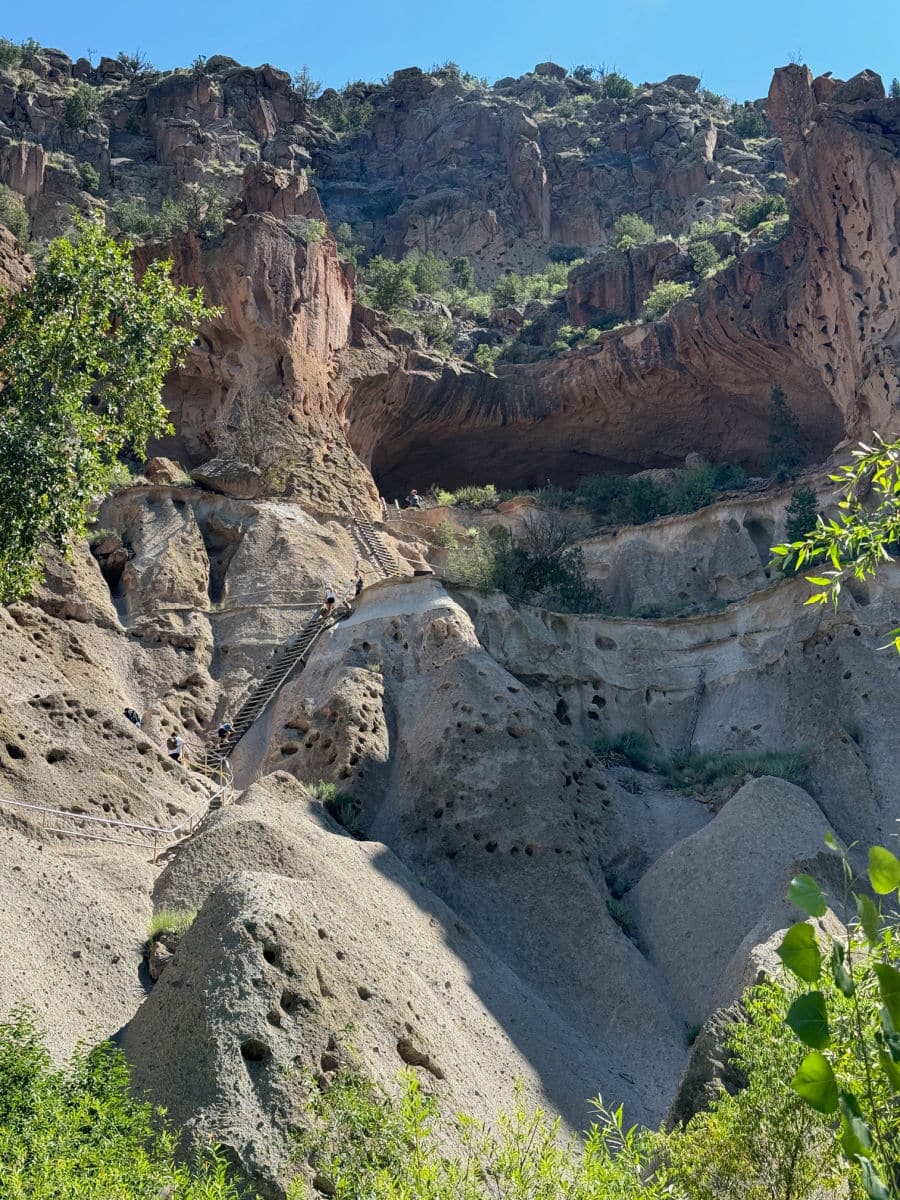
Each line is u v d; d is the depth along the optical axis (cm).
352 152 11488
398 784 3578
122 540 4894
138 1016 2019
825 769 3669
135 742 3225
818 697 3969
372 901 2808
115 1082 1680
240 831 2781
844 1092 709
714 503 5616
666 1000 3017
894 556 4266
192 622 4575
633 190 10669
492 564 5144
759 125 11556
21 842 2516
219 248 5825
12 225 7950
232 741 4112
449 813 3422
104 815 2908
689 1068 2139
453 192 10544
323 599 4778
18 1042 1734
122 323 2498
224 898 2091
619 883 3397
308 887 2636
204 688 4362
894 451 1181
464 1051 2334
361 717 3719
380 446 6694
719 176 10531
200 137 10012
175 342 2533
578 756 3725
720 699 4269
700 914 3167
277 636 4591
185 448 5691
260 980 1955
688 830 3638
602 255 8094
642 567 5594
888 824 3503
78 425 2438
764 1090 1392
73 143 9694
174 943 2445
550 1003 2969
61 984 2238
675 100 11475
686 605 5297
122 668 4316
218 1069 1823
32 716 3114
